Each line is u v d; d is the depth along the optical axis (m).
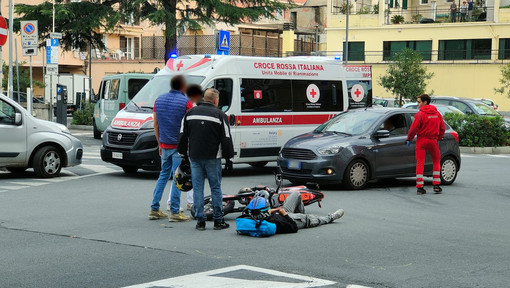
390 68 40.66
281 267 7.34
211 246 8.46
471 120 27.19
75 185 14.55
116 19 36.97
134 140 15.67
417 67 39.50
